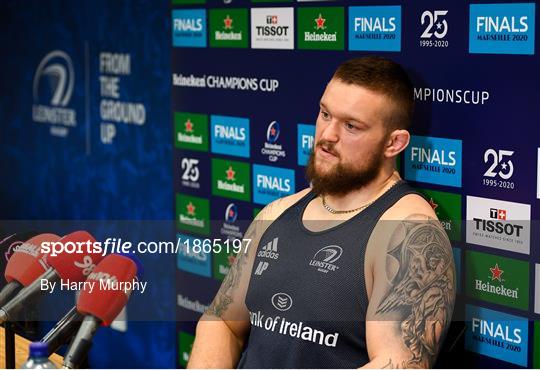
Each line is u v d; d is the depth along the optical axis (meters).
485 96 6.80
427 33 7.11
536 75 6.46
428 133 7.25
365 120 6.76
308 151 8.22
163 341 10.29
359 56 7.64
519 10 6.49
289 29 8.20
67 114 11.28
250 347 7.04
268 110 8.55
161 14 9.69
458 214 7.15
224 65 8.95
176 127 9.66
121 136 10.51
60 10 11.16
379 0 7.40
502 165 6.79
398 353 6.17
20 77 11.94
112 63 10.48
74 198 11.36
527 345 6.86
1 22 12.10
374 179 6.91
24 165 12.10
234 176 9.05
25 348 6.63
